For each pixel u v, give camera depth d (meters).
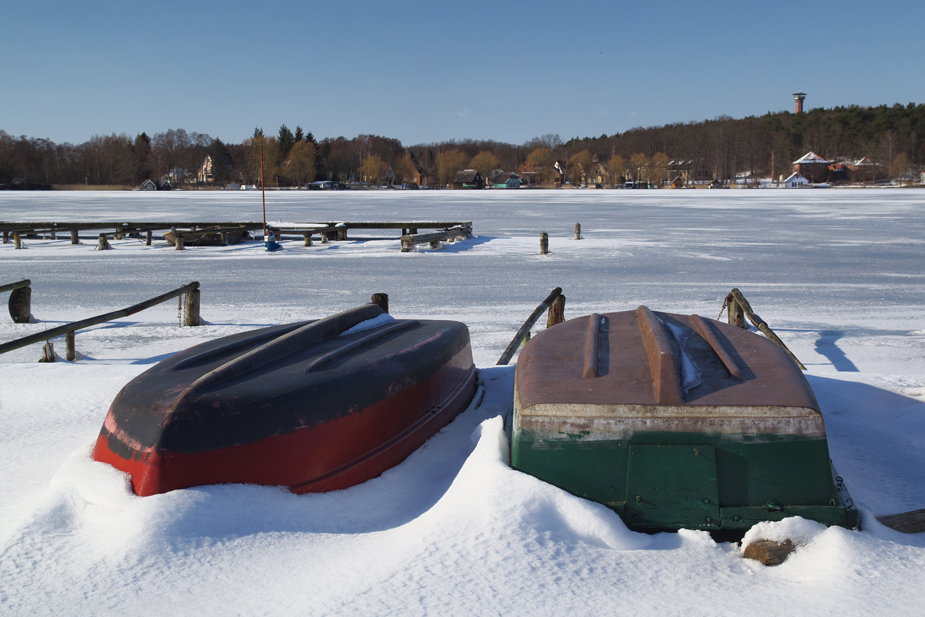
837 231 26.52
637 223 32.66
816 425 2.99
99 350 8.40
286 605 2.46
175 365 3.78
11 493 3.53
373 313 4.84
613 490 3.05
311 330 4.14
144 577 2.60
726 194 75.69
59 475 3.35
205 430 3.09
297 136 143.88
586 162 156.38
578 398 3.15
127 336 9.17
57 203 60.19
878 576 2.57
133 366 6.46
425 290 13.22
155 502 2.89
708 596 2.50
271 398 3.24
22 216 40.47
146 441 3.11
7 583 2.57
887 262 16.92
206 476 3.07
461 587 2.52
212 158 139.75
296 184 135.62
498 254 19.84
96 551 2.77
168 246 23.58
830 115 178.50
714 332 4.10
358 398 3.55
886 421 4.46
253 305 11.72
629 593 2.52
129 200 67.62
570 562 2.67
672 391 3.05
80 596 2.49
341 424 3.44
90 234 29.56
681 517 2.97
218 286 13.98
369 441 3.60
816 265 16.50
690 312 10.64
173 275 15.84
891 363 7.51
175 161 143.62
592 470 3.07
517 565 2.63
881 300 11.72
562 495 2.99
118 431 3.29
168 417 3.10
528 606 2.42
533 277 14.86
